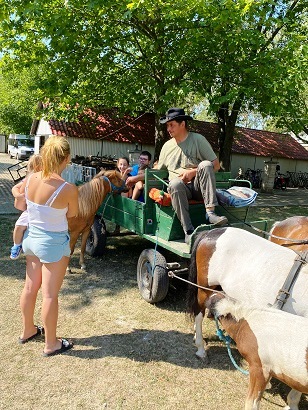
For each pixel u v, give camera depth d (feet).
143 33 30.68
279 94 28.43
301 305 8.86
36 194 11.48
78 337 13.34
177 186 14.08
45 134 63.21
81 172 29.71
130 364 11.94
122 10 25.48
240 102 36.86
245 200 14.66
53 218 11.46
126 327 14.20
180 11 25.50
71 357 12.14
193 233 13.55
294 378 7.65
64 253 11.83
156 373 11.59
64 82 30.63
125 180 19.99
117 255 22.41
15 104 101.04
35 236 11.59
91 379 11.11
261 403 10.57
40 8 25.45
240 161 73.00
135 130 59.06
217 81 32.94
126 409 9.98
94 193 18.20
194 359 12.42
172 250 14.21
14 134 106.11
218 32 27.96
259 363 8.23
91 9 26.21
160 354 12.58
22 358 11.96
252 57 30.17
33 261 12.32
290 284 9.18
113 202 19.83
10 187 46.60
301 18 39.47
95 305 15.87
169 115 14.94
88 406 10.02
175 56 30.50
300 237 12.52
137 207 16.93
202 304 12.07
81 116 39.40
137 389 10.80
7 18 27.45
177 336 13.74
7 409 9.76
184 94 28.45
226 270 10.87
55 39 28.48
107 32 30.27
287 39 34.63
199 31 28.27
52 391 10.52
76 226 18.24
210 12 26.48
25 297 12.37
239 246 10.93
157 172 16.22
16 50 31.78
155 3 25.07
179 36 30.40
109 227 28.48
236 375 11.74
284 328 7.99
